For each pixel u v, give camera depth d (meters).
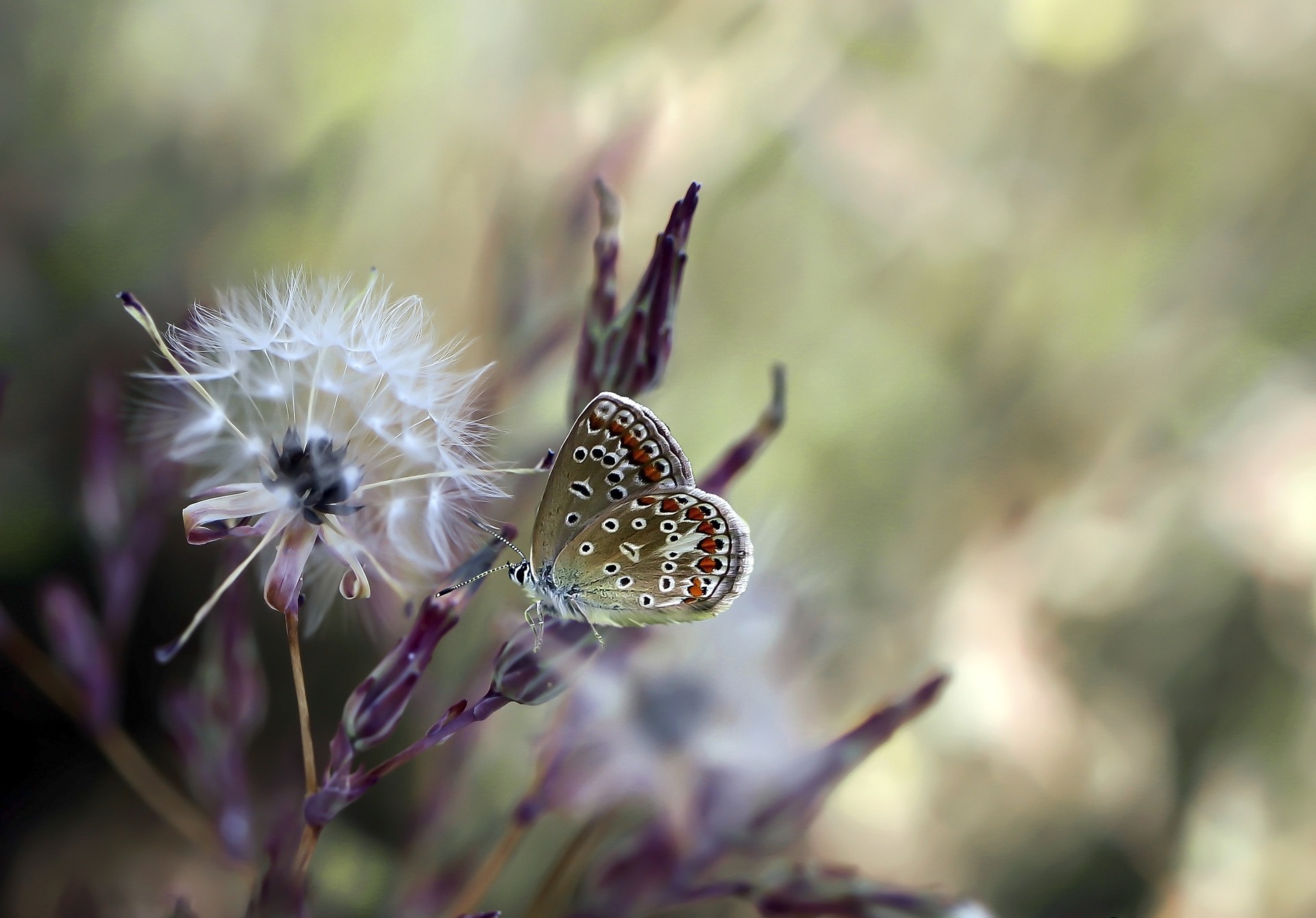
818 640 0.26
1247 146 0.36
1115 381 0.36
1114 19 0.36
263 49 0.35
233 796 0.25
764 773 0.25
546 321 0.26
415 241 0.30
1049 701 0.30
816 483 0.34
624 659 0.25
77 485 0.31
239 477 0.24
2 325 0.32
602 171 0.28
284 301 0.24
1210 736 0.34
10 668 0.31
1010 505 0.34
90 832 0.30
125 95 0.36
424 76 0.33
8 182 0.34
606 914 0.25
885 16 0.34
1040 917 0.31
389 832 0.29
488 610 0.27
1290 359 0.36
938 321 0.36
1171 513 0.34
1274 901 0.32
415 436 0.23
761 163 0.32
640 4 0.32
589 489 0.25
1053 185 0.36
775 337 0.35
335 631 0.30
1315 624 0.34
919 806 0.30
